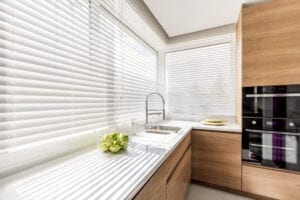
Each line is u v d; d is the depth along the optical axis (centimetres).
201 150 224
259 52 192
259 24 191
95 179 77
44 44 100
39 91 96
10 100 83
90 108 138
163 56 319
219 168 213
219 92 274
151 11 217
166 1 196
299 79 173
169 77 316
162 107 314
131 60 213
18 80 86
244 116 201
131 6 173
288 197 178
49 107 103
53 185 72
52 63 105
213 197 201
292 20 175
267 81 188
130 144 139
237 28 241
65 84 114
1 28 80
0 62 79
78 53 125
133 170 87
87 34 134
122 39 188
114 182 74
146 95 261
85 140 130
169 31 280
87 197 62
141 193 78
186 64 300
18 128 86
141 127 228
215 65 275
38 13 96
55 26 106
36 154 94
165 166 115
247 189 198
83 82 130
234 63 260
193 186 226
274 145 185
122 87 187
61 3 109
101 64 152
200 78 288
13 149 84
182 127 220
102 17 154
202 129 223
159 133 190
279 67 182
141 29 224
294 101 176
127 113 200
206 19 240
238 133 203
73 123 121
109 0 155
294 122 176
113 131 161
